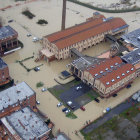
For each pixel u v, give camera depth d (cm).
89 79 15750
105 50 19888
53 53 18288
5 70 15475
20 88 13838
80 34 19075
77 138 12694
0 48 18662
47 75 16912
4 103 12800
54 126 13250
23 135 11125
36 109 13862
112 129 13312
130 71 15950
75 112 14212
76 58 18162
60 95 15312
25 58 18512
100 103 14888
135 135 13062
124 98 15350
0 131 12269
